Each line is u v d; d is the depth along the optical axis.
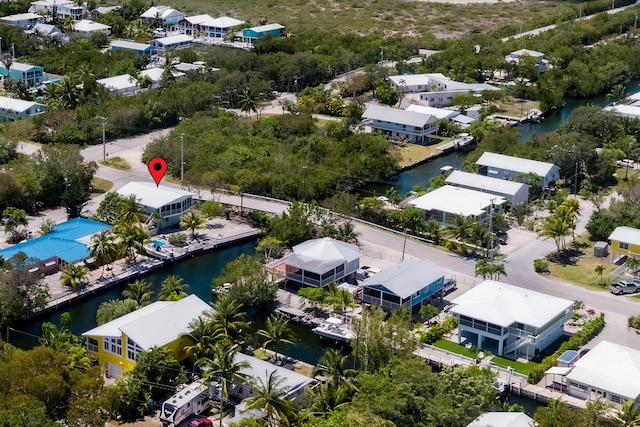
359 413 109.69
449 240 179.50
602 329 145.50
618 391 121.62
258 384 119.69
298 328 147.75
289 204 192.88
